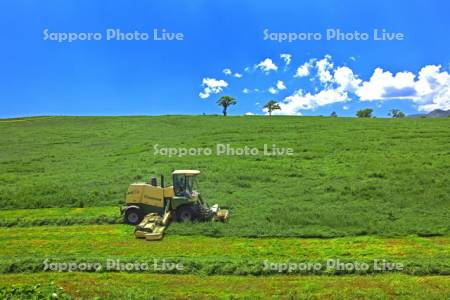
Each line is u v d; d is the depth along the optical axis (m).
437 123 55.28
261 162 36.16
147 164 36.59
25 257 16.75
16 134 57.84
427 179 28.59
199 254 17.08
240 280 14.45
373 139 44.12
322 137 46.28
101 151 44.34
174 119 68.50
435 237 19.03
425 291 13.13
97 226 21.58
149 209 21.77
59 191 28.14
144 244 18.50
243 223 20.75
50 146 48.78
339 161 35.56
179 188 21.81
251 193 26.98
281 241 18.66
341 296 12.72
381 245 18.03
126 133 55.56
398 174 30.53
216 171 33.22
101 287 13.70
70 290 13.50
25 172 36.16
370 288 13.47
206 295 13.07
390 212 22.39
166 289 13.64
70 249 18.02
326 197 25.73
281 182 29.89
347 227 20.12
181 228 20.20
